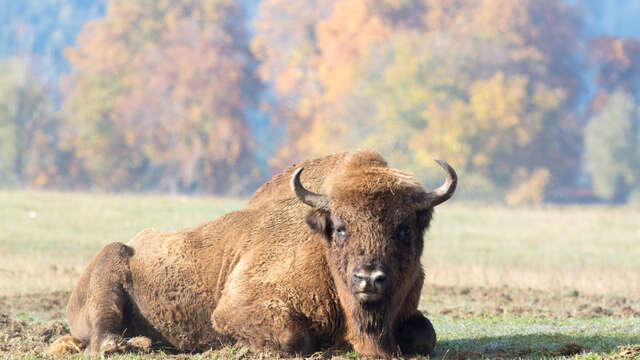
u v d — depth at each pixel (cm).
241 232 3631
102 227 13400
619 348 3347
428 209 3225
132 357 3384
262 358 3197
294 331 3247
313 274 3309
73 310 3775
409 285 3281
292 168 3744
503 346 3684
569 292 6328
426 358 3291
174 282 3641
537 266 8794
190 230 3797
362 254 3053
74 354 3578
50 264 7994
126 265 3750
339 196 3134
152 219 15175
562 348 3394
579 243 12338
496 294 6247
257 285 3369
